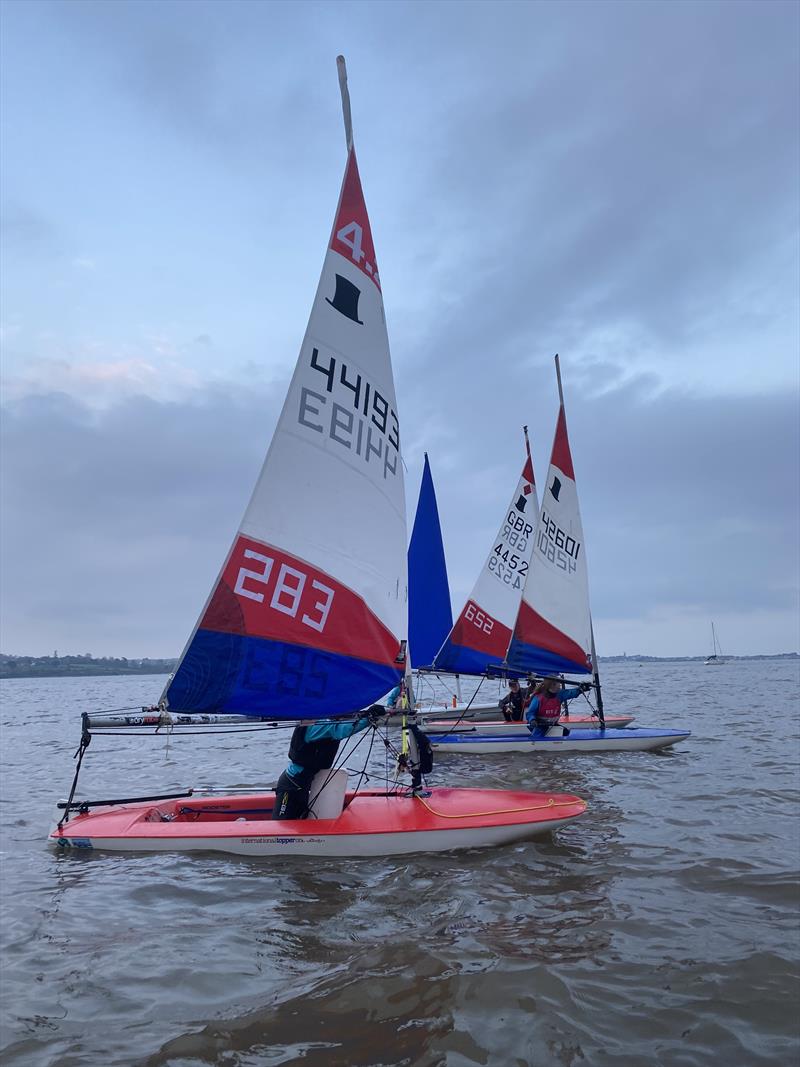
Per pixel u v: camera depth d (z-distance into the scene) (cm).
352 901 568
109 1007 411
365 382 821
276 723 735
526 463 1992
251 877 633
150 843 716
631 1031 371
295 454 751
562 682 1490
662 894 565
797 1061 343
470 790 805
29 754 1706
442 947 475
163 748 1791
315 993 418
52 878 648
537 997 406
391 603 813
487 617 1925
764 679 6366
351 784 1118
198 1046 367
